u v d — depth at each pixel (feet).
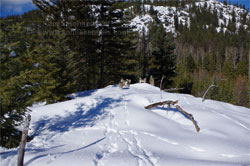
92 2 66.80
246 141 23.20
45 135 24.35
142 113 30.48
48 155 16.06
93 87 83.20
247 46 339.57
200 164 15.21
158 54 91.91
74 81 48.37
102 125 26.81
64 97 46.03
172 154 18.21
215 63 260.42
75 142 20.99
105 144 20.10
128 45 74.33
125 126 26.22
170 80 95.55
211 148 20.06
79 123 28.17
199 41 381.19
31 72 22.59
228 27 536.83
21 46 22.79
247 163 16.46
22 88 22.56
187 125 28.37
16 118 23.13
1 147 20.39
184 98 45.06
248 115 38.91
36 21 63.10
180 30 485.56
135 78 103.55
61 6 64.49
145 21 507.30
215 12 625.00
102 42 70.85
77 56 67.92
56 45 45.91
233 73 225.35
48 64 38.68
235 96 155.63
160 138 22.48
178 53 314.76
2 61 20.42
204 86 156.35
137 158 16.07
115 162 14.92
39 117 31.81
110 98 40.27
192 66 247.70
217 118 30.66
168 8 611.88
